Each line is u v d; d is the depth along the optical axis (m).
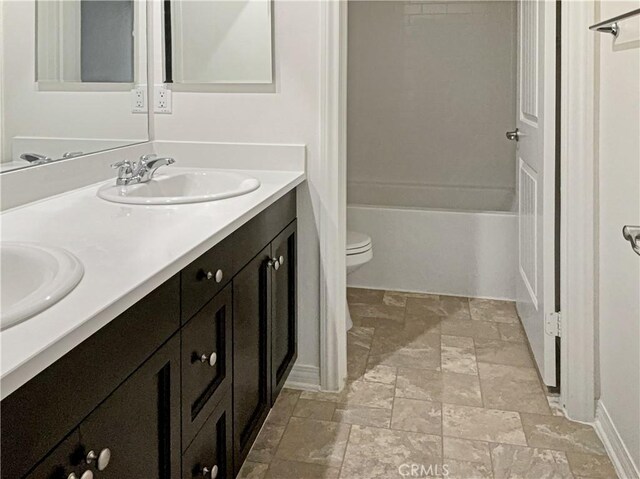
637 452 1.62
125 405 0.95
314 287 2.22
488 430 1.98
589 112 1.92
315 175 2.14
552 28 2.03
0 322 0.76
